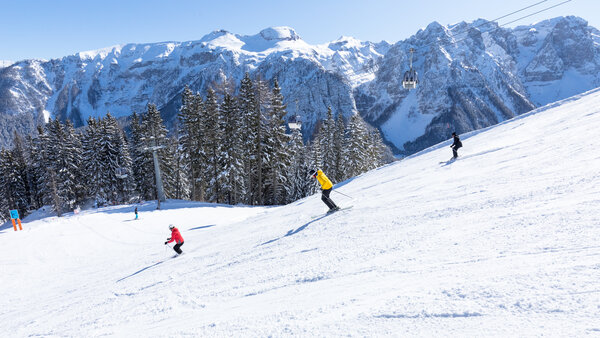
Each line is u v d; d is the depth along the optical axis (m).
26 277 15.26
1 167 56.81
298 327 2.46
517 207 5.02
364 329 2.12
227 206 37.09
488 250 3.33
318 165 53.56
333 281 3.78
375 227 6.66
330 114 54.94
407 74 23.52
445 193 8.22
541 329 1.55
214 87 43.16
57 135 50.75
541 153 9.91
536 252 2.85
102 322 5.07
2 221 57.84
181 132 45.03
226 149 42.16
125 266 13.72
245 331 2.68
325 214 10.55
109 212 32.91
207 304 4.57
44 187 54.25
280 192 51.84
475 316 1.91
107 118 50.06
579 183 5.35
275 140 42.47
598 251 2.45
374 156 58.25
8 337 6.14
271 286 4.46
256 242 9.75
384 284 3.08
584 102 18.70
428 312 2.11
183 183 54.62
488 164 11.14
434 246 4.11
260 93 40.47
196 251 12.25
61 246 20.97
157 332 3.58
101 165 49.44
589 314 1.57
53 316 7.13
